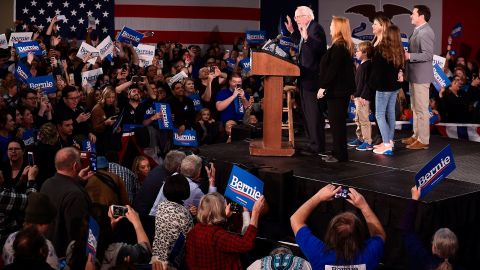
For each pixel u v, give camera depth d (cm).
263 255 827
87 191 781
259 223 877
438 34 1814
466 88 1490
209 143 1253
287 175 870
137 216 647
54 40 1569
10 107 1039
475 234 839
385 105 989
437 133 1346
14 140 856
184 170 824
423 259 668
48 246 593
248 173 714
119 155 1113
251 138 1152
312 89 984
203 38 1852
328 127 1241
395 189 816
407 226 778
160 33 1834
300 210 576
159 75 1401
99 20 1808
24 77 1261
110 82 1429
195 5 1841
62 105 1077
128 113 1195
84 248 609
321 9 1859
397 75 966
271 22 1878
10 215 743
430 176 717
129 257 613
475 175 903
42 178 890
